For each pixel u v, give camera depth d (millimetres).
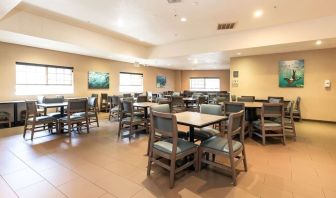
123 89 9320
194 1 3787
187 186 2141
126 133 4465
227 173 2449
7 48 5398
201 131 2947
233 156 2184
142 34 6062
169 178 2309
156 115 2219
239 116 2318
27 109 4047
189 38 6516
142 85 10367
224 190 2062
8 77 5457
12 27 4238
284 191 2043
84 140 3895
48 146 3498
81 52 6754
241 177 2350
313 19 4668
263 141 3613
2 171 2484
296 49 6023
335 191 2043
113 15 4520
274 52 6539
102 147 3461
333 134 4453
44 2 3895
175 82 12938
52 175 2385
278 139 4020
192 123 2305
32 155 3049
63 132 4539
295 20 4770
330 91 5910
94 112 5113
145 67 10523
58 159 2893
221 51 6223
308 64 6191
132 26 5301
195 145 2391
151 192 2020
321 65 5996
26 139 3947
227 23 4984
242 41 5703
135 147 3465
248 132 4145
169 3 3871
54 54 6453
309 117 6270
